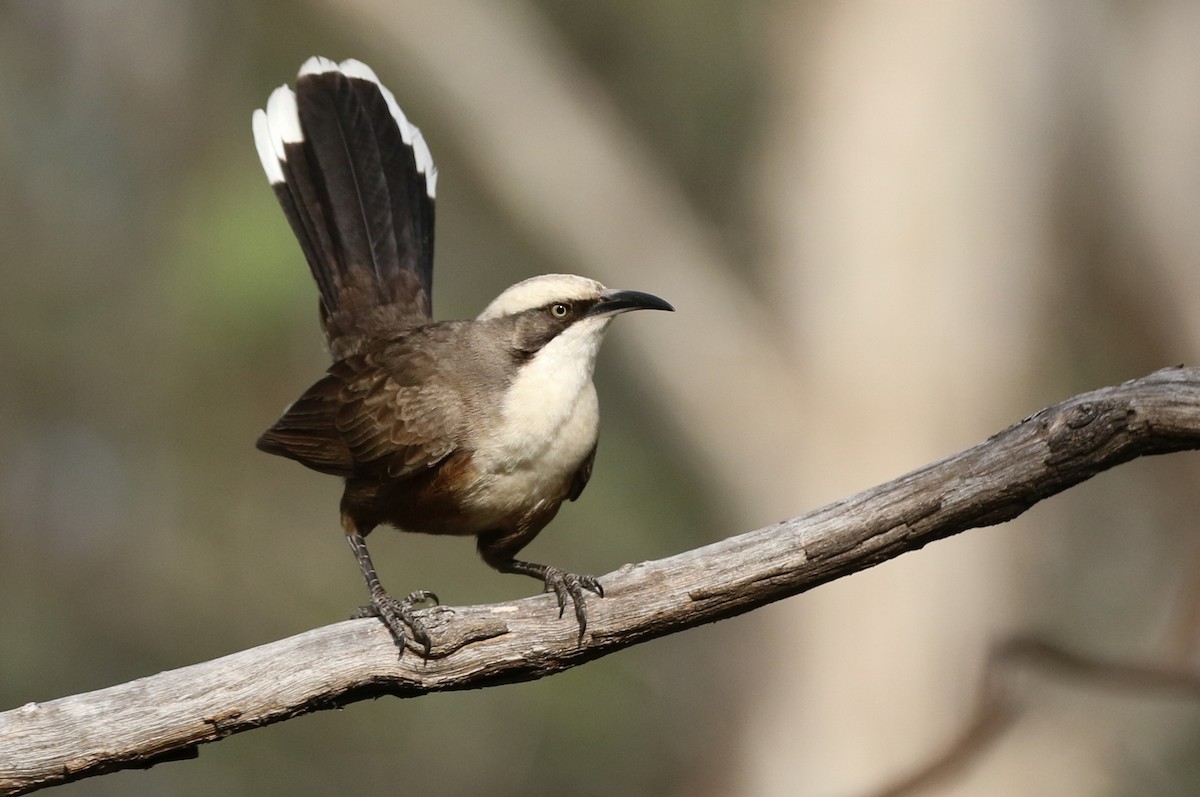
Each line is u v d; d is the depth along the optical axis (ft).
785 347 46.42
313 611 55.77
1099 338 50.01
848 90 46.62
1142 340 48.88
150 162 55.36
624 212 47.34
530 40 47.78
